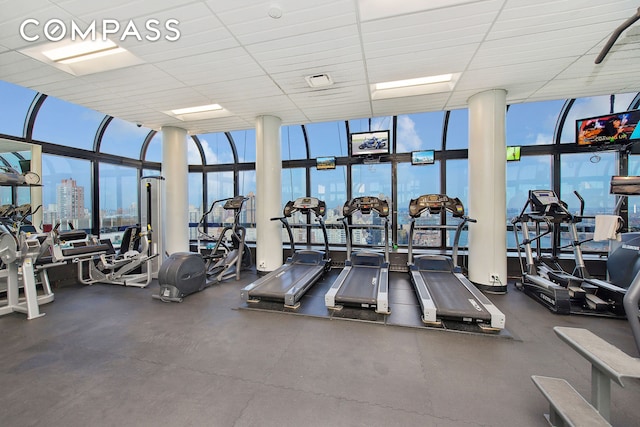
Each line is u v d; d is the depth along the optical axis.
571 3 2.19
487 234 3.94
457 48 2.84
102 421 1.59
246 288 3.62
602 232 3.27
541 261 4.03
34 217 4.32
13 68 3.10
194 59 2.99
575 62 3.12
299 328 2.81
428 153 5.26
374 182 5.77
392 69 3.28
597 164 4.62
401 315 3.10
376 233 5.85
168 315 3.19
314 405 1.71
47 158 4.64
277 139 5.00
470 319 2.80
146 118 4.90
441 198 4.15
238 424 1.57
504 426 1.53
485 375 2.01
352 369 2.09
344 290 3.50
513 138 4.94
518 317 3.07
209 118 4.92
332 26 2.46
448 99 4.18
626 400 1.73
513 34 2.60
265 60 3.04
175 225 5.38
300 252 5.12
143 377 2.01
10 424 1.57
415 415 1.62
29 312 3.10
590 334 1.56
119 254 4.72
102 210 5.43
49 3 2.11
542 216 3.88
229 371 2.07
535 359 2.22
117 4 2.14
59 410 1.67
